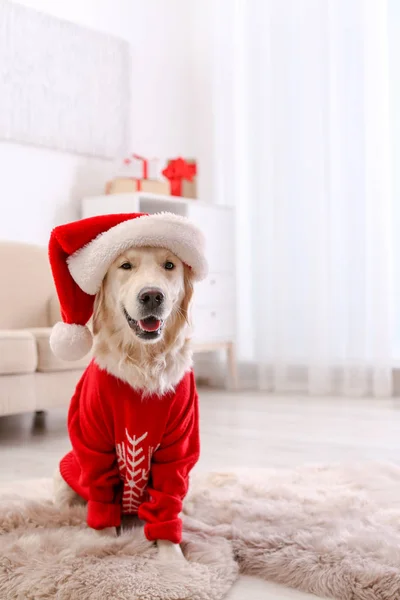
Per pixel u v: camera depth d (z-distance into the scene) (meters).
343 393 4.46
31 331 3.05
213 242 4.50
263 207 4.71
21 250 3.64
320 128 4.50
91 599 1.32
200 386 4.98
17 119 3.91
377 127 4.31
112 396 1.55
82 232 1.60
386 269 4.30
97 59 4.37
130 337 1.55
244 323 4.89
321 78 4.48
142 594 1.33
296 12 4.59
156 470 1.60
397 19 4.41
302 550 1.54
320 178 4.50
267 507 1.83
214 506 1.86
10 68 3.87
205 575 1.42
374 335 4.33
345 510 1.80
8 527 1.69
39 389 3.01
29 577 1.40
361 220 4.37
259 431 3.17
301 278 4.61
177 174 4.53
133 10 4.73
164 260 1.57
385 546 1.53
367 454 2.67
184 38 5.16
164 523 1.54
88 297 1.68
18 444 2.91
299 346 4.64
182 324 1.62
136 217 1.63
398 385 4.43
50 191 4.14
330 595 1.40
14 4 3.88
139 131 4.75
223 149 4.94
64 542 1.57
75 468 1.76
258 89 4.71
